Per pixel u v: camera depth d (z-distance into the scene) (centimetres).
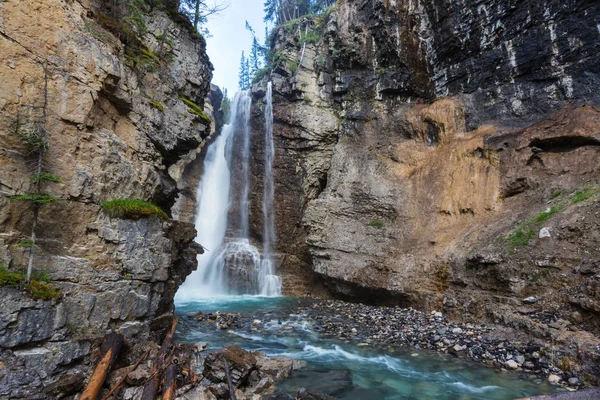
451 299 1280
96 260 673
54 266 596
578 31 1520
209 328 1195
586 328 866
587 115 1385
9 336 495
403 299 1497
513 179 1480
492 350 911
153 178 930
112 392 552
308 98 2417
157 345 766
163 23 1049
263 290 2167
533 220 1257
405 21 2125
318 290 2066
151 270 791
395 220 1798
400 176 1933
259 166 2523
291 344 1029
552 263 1062
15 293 512
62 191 634
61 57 664
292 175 2364
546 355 822
